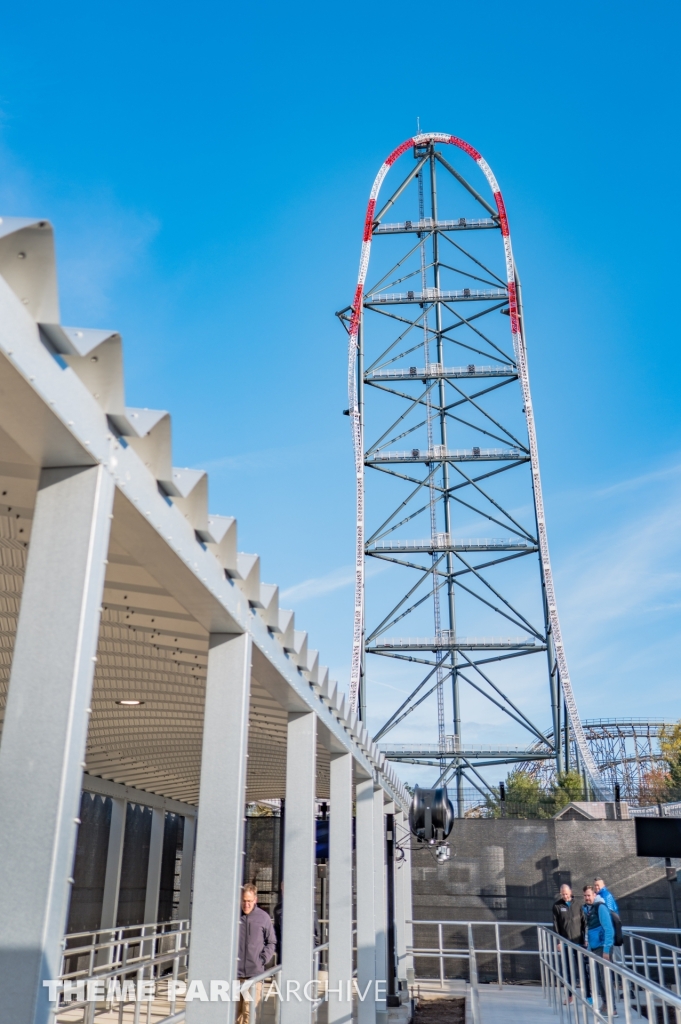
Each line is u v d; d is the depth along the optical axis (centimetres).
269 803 3250
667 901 2114
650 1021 806
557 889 2147
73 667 364
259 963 945
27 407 350
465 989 1894
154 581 596
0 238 301
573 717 4991
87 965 1583
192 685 923
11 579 660
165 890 2150
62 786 349
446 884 2180
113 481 406
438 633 5272
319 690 895
